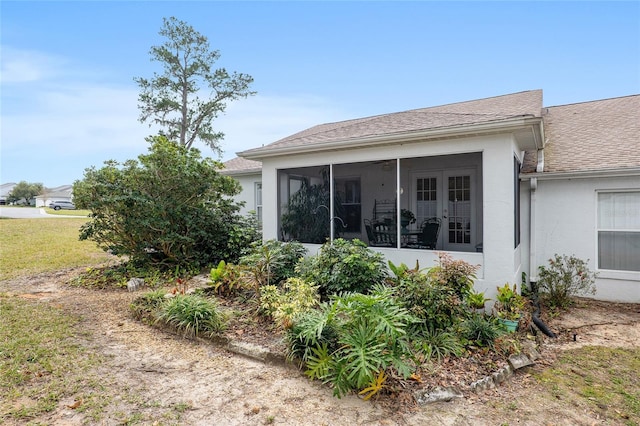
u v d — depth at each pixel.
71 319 5.59
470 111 9.25
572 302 7.00
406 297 4.64
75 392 3.50
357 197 9.75
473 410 3.30
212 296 6.72
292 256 7.43
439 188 9.06
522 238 7.98
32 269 9.49
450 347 4.27
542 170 7.60
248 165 13.33
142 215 8.41
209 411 3.24
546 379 3.98
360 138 7.02
